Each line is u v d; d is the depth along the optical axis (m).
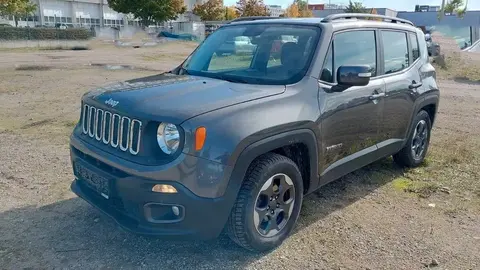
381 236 3.85
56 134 7.13
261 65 4.02
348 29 4.25
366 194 4.79
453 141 7.02
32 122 8.02
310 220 4.12
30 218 4.07
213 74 4.16
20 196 4.58
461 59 24.28
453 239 3.82
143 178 2.97
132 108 3.16
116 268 3.28
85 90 11.93
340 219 4.16
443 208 4.45
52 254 3.46
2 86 12.33
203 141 2.95
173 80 3.85
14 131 7.32
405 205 4.52
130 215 3.19
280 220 3.62
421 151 5.72
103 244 3.62
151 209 3.06
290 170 3.51
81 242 3.65
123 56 24.88
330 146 3.92
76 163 3.67
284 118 3.36
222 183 3.01
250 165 3.30
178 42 41.47
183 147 2.94
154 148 3.05
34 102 10.09
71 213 4.18
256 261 3.41
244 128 3.10
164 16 56.28
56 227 3.90
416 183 5.14
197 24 54.25
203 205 2.99
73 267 3.29
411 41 5.32
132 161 3.07
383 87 4.57
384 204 4.54
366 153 4.50
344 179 5.23
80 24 60.03
